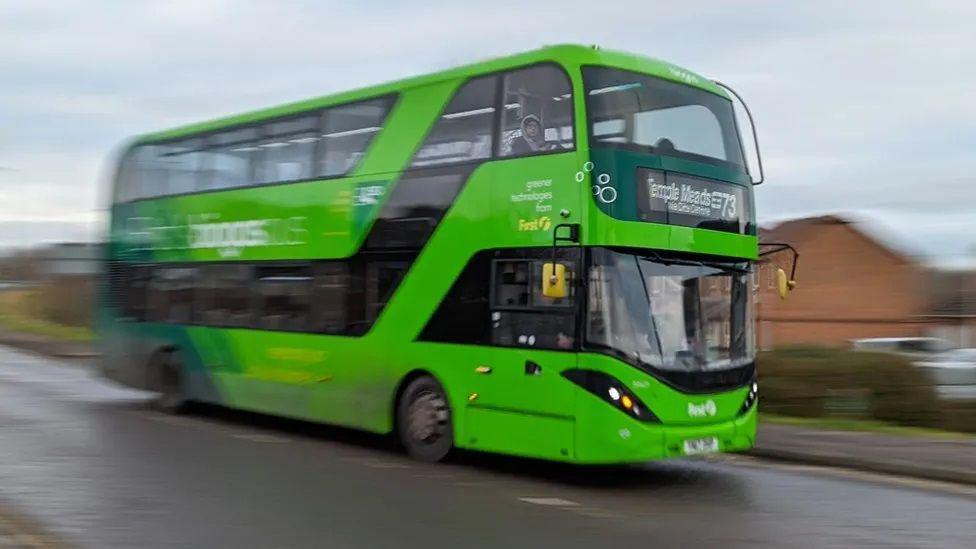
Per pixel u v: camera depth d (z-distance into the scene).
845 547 6.91
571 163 8.84
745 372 9.66
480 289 9.66
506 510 8.09
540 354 9.05
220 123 13.41
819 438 11.81
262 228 12.46
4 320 45.22
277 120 12.38
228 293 13.10
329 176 11.52
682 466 10.57
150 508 7.88
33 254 43.31
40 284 43.62
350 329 11.09
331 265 11.37
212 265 13.41
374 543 6.84
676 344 9.03
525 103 9.38
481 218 9.66
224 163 13.31
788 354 14.95
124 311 15.30
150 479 9.20
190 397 13.91
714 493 8.99
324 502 8.28
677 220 9.19
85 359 26.70
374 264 10.84
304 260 11.75
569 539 7.05
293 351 11.88
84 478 9.18
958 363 22.62
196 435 12.34
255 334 12.52
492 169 9.59
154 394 15.12
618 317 8.68
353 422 11.05
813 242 45.97
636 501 8.57
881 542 7.08
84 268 26.62
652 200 9.02
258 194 12.59
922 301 43.69
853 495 8.93
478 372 9.62
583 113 8.81
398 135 10.72
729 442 9.34
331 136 11.58
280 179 12.27
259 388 12.47
